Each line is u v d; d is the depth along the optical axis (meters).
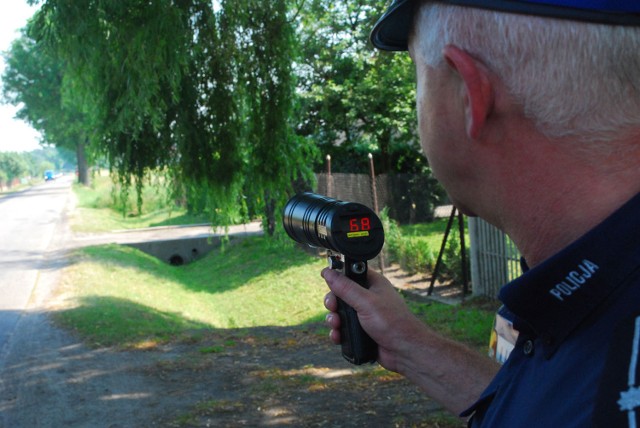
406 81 19.27
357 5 17.05
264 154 10.61
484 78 0.79
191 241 22.84
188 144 10.02
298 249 17.67
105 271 16.25
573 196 0.75
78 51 8.70
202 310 14.25
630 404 0.55
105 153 10.12
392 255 14.24
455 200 0.93
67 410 6.05
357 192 17.03
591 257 0.69
